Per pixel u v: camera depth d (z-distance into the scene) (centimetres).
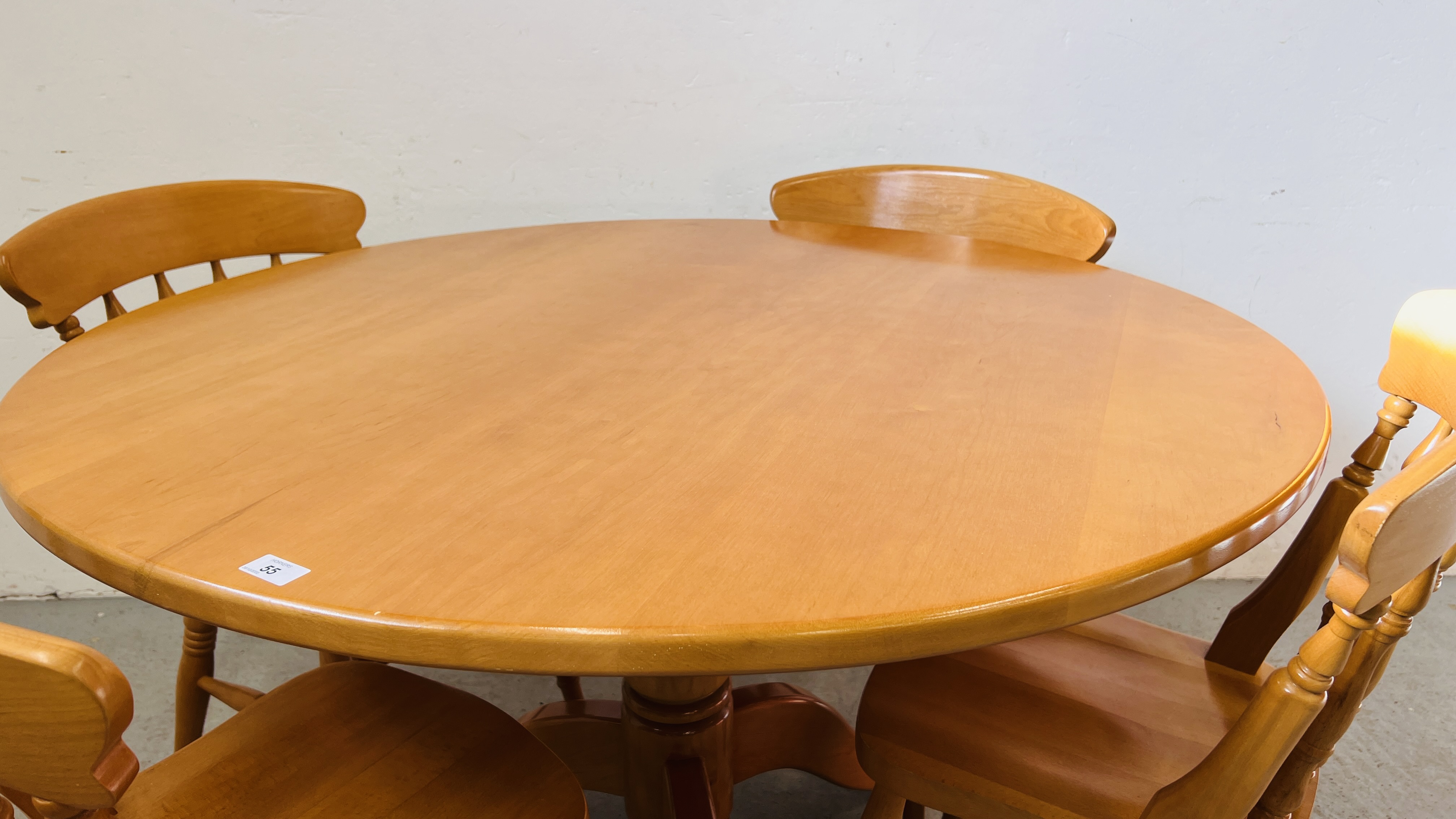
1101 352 99
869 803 96
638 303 114
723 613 53
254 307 112
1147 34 177
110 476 69
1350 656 71
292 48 177
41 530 63
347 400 83
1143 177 188
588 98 186
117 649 186
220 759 80
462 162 190
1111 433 78
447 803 76
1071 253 151
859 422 79
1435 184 182
